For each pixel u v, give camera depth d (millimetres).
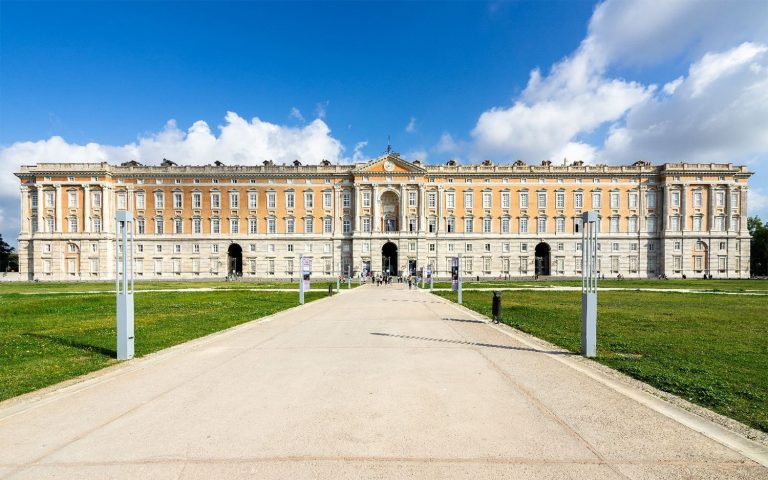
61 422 7340
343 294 42812
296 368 11000
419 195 82625
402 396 8625
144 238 82500
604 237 83000
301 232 84125
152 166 83562
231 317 22188
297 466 5719
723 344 14211
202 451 6188
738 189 82250
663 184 82375
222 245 83500
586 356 12320
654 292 42031
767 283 61656
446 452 6125
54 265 79812
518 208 84250
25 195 81375
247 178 84188
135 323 19766
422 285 56812
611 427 7031
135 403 8312
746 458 5934
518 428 6992
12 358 12398
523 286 54969
